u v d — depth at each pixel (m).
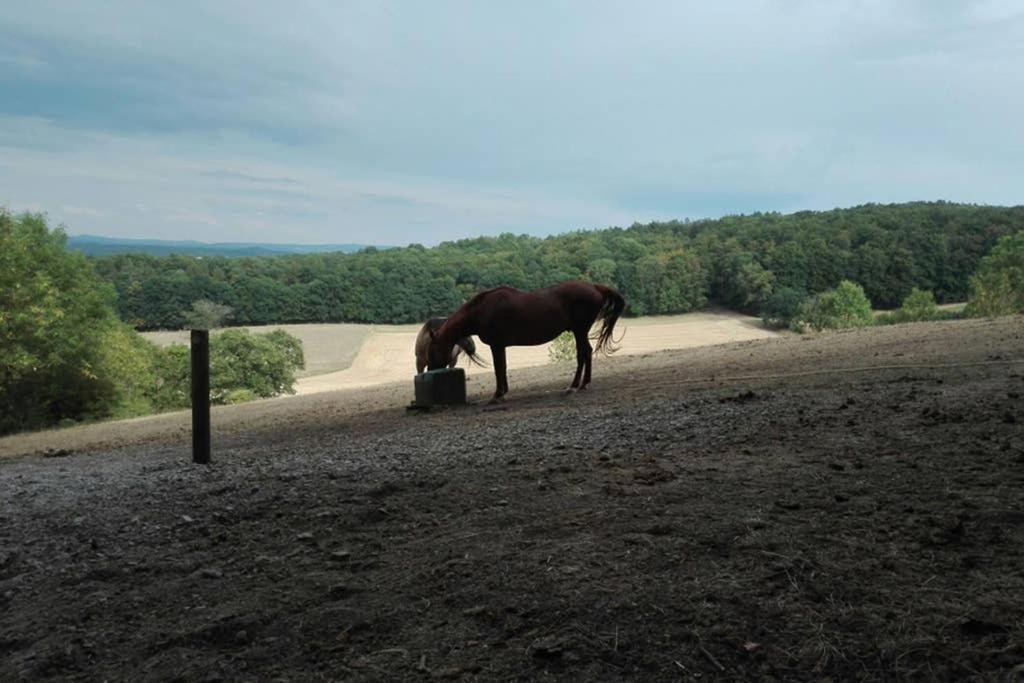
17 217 37.62
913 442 5.67
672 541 3.83
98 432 21.78
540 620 3.20
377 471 6.75
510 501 5.03
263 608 3.69
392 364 82.19
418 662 3.02
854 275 95.19
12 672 3.39
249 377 59.91
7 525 6.04
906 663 2.63
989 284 64.19
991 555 3.38
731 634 2.90
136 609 3.94
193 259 102.19
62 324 36.16
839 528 3.83
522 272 98.44
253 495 6.20
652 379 14.12
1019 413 6.42
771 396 9.29
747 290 95.56
